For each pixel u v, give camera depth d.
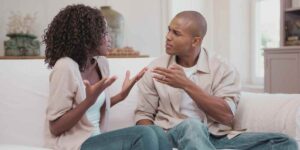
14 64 1.63
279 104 1.52
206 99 1.41
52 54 1.40
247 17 3.79
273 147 1.32
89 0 3.42
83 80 1.38
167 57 1.65
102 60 1.56
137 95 1.76
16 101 1.54
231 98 1.52
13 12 3.21
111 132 1.27
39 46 3.06
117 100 1.60
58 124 1.28
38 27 3.27
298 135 1.43
